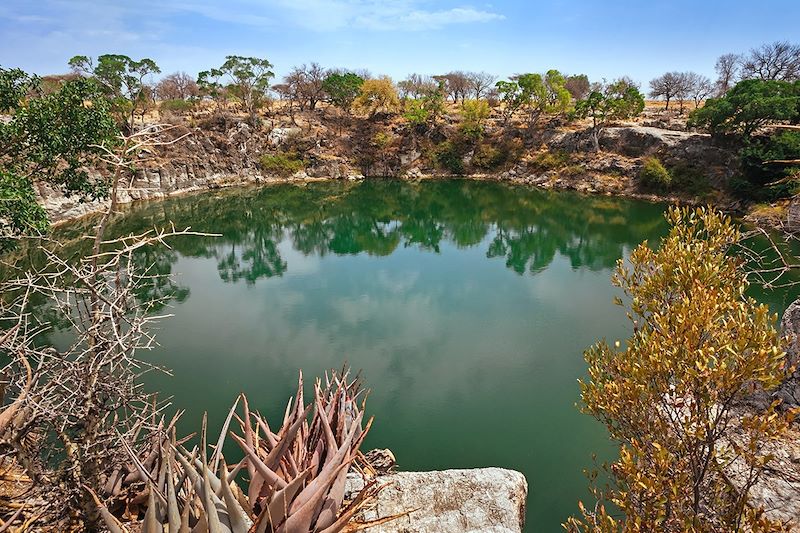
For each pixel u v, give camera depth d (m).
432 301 31.42
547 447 15.85
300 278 37.38
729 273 7.91
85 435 6.28
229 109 91.81
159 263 40.94
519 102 89.75
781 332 12.40
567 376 20.86
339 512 6.20
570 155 78.50
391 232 55.22
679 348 6.82
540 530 12.39
